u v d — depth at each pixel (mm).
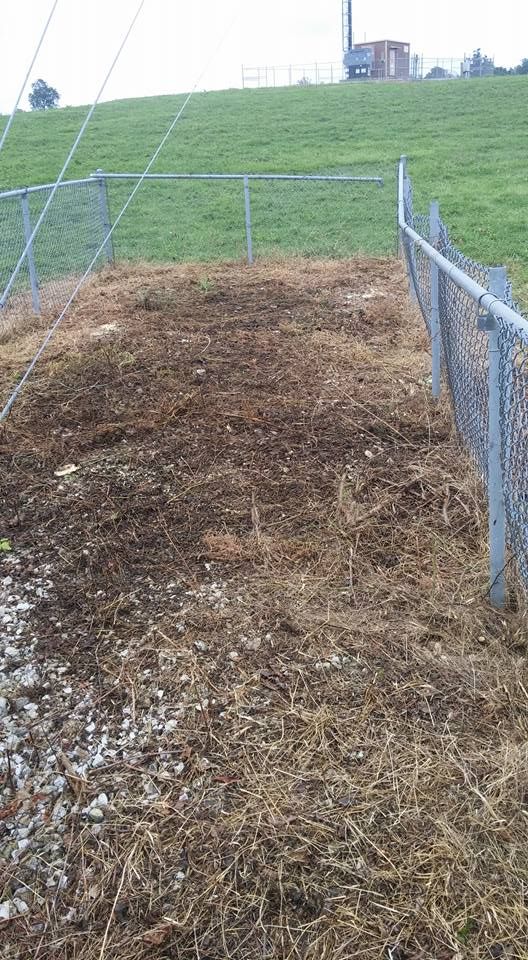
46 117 28094
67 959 1755
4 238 8172
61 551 3371
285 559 3252
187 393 5172
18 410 4910
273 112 27406
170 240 11891
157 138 22719
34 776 2244
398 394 5062
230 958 1736
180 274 9438
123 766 2260
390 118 24844
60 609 2975
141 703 2490
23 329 6914
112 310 7504
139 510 3697
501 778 2123
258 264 10031
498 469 2770
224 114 27484
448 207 12992
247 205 10008
